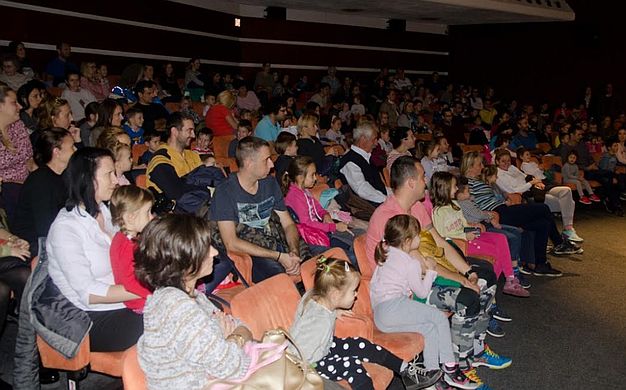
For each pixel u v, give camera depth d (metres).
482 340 3.67
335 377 2.51
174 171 4.23
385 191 5.22
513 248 5.00
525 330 4.36
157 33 10.59
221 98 7.93
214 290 3.20
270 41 13.79
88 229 2.67
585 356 3.96
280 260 3.46
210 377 1.88
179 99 9.31
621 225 7.76
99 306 2.63
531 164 7.75
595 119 14.56
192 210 3.93
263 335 2.32
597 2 14.66
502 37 16.47
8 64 6.67
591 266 5.96
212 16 12.25
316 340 2.48
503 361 3.74
